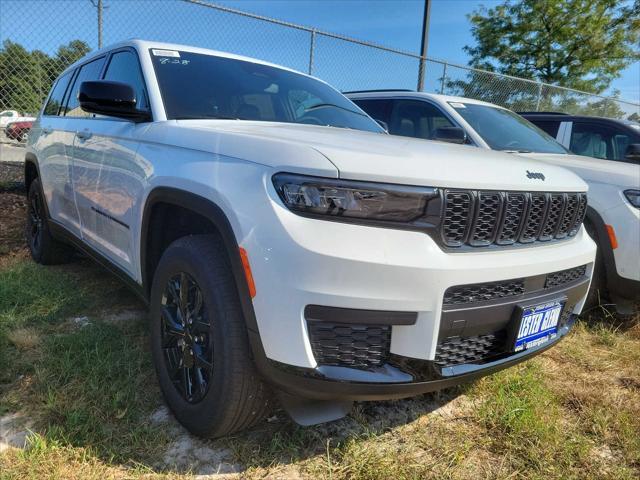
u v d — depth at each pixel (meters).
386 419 2.30
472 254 1.83
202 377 1.99
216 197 1.84
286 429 2.14
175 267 2.08
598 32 19.70
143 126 2.53
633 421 2.42
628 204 3.51
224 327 1.81
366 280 1.60
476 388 2.57
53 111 4.17
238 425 1.93
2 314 3.05
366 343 1.68
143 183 2.34
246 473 1.88
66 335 2.79
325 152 1.69
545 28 20.20
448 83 9.98
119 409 2.16
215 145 2.01
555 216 2.23
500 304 1.88
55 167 3.71
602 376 2.91
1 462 1.83
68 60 6.21
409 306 1.65
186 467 1.89
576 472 2.03
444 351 1.80
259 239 1.67
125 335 2.85
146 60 2.77
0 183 6.53
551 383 2.77
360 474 1.90
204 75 2.86
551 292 2.15
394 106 5.33
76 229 3.44
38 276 3.84
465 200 1.78
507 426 2.27
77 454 1.88
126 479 1.80
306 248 1.59
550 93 12.16
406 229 1.67
